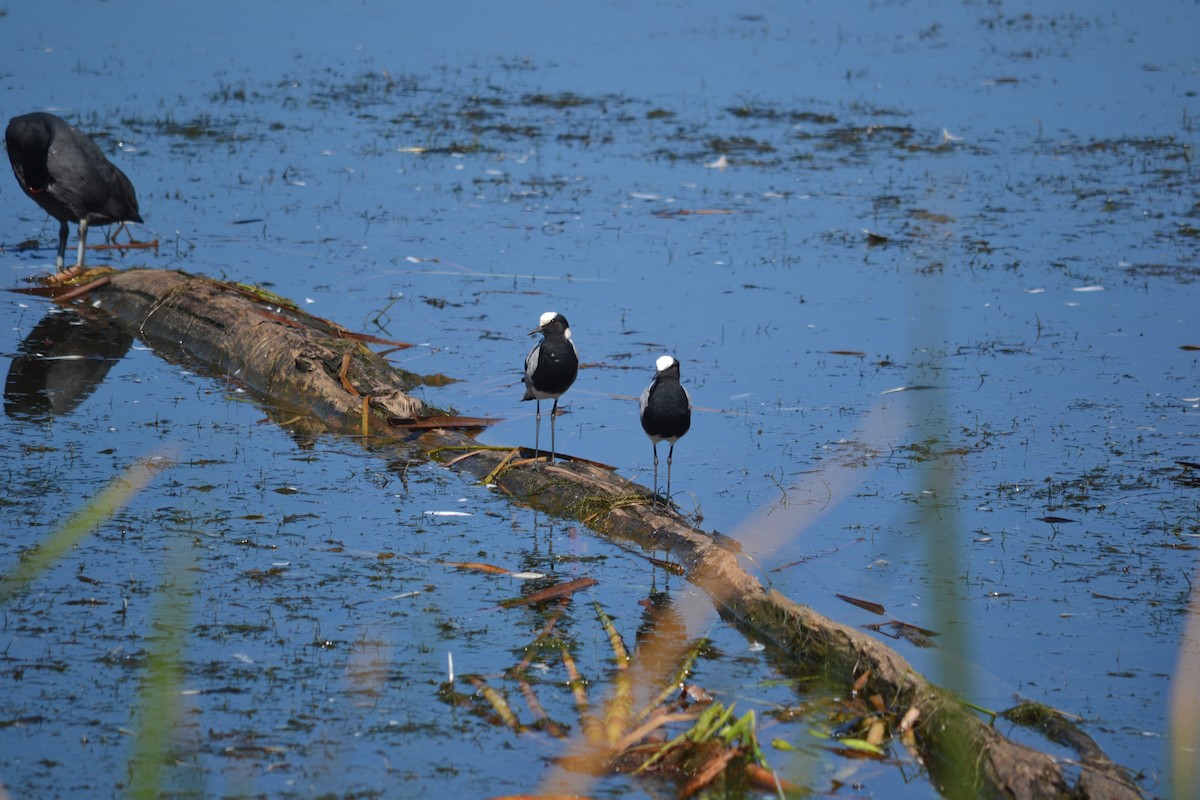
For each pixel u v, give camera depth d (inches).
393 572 441.4
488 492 521.7
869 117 1189.7
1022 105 1237.7
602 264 819.4
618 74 1348.4
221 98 1202.0
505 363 665.0
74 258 808.3
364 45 1453.0
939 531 458.9
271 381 625.0
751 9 1697.8
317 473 530.3
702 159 1061.1
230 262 803.4
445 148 1072.8
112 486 498.3
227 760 328.5
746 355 677.9
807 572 451.2
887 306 751.7
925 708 352.8
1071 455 549.3
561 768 331.9
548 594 427.2
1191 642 401.1
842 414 600.1
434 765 330.6
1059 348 682.2
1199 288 773.3
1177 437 568.1
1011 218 915.4
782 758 340.2
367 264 808.3
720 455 555.5
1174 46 1487.5
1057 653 395.9
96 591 414.3
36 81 1219.2
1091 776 319.6
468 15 1632.6
